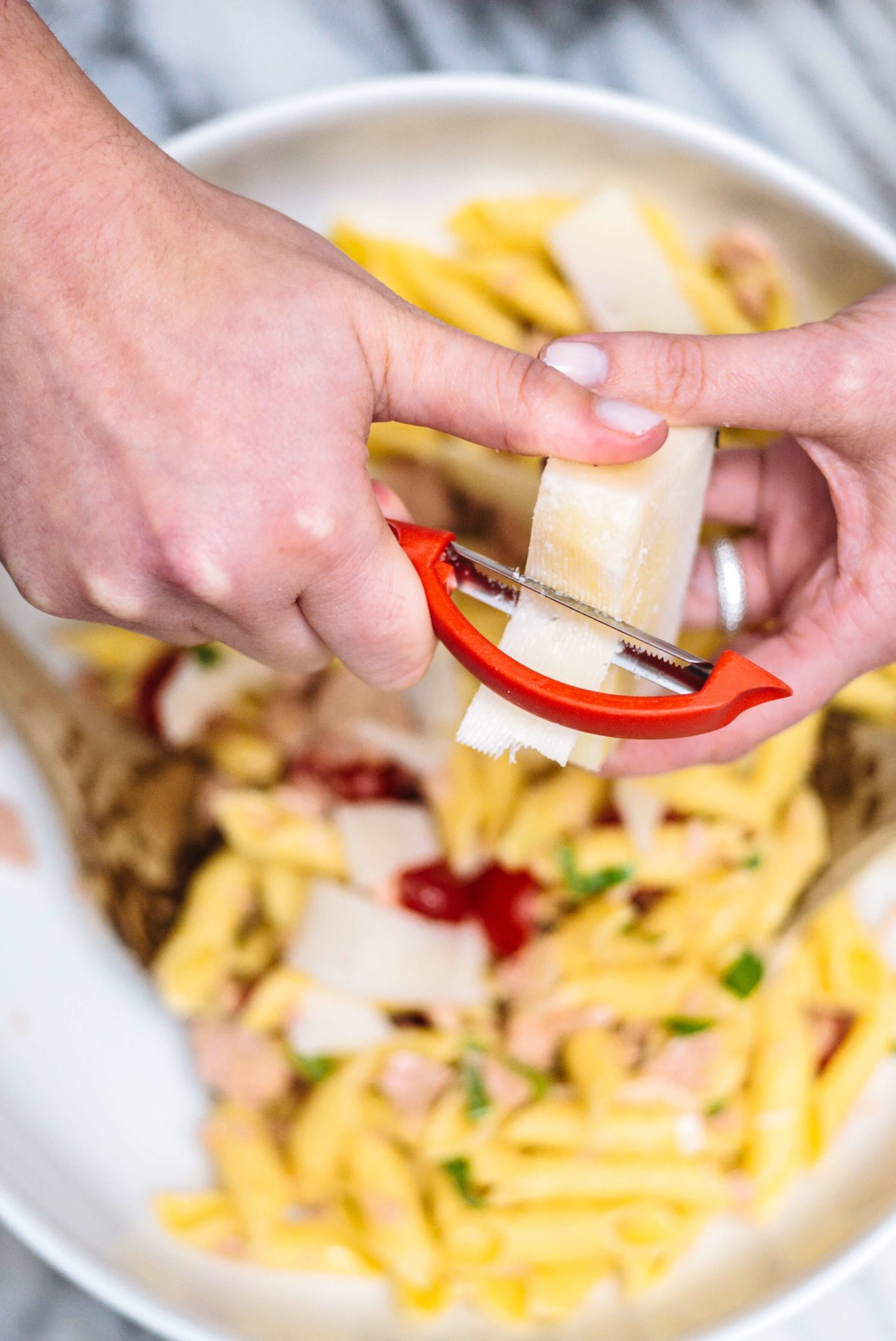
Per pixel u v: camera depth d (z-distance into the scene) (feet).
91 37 2.03
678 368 1.60
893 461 1.63
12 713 1.97
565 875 1.99
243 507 1.53
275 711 2.04
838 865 2.01
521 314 1.98
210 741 2.04
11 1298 1.94
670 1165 1.94
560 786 1.99
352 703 2.03
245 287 1.54
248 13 2.04
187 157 1.86
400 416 1.59
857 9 2.05
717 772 1.98
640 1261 1.92
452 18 2.06
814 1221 1.93
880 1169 1.92
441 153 1.94
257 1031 1.98
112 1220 1.91
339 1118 1.95
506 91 1.88
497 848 2.00
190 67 2.04
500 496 1.95
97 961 1.98
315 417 1.54
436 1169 1.96
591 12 2.06
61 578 1.60
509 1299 1.92
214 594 1.55
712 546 1.83
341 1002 1.98
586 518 1.54
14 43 1.55
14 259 1.53
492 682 1.54
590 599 1.56
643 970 1.98
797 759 1.98
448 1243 1.92
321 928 1.99
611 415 1.54
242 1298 1.91
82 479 1.55
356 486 1.55
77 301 1.53
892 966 1.98
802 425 1.63
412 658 1.62
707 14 2.05
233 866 2.02
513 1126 1.94
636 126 1.89
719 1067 1.96
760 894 1.98
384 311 1.56
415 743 2.01
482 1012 2.00
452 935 2.00
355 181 1.95
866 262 1.90
